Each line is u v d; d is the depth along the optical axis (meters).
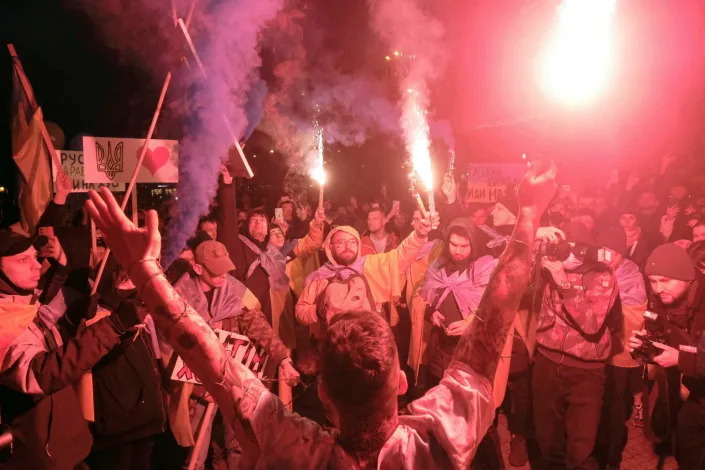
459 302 4.20
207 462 4.46
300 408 5.24
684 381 3.14
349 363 1.19
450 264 4.45
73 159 5.34
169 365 3.65
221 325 3.85
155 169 4.65
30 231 3.37
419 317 4.82
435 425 1.24
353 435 1.22
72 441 2.81
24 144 3.36
